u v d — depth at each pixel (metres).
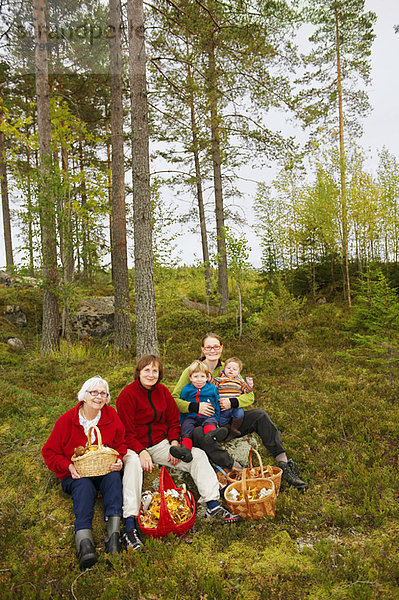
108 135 16.69
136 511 3.45
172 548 3.16
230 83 12.58
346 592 2.68
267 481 3.72
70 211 9.63
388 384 6.70
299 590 2.74
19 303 12.01
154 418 4.14
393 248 16.03
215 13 11.06
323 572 2.86
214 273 17.16
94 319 11.42
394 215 15.38
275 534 3.40
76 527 3.20
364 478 3.95
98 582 2.86
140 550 3.14
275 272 17.73
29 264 9.59
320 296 16.36
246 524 3.51
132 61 7.75
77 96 14.88
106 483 3.49
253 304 12.66
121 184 10.66
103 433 3.74
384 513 3.52
